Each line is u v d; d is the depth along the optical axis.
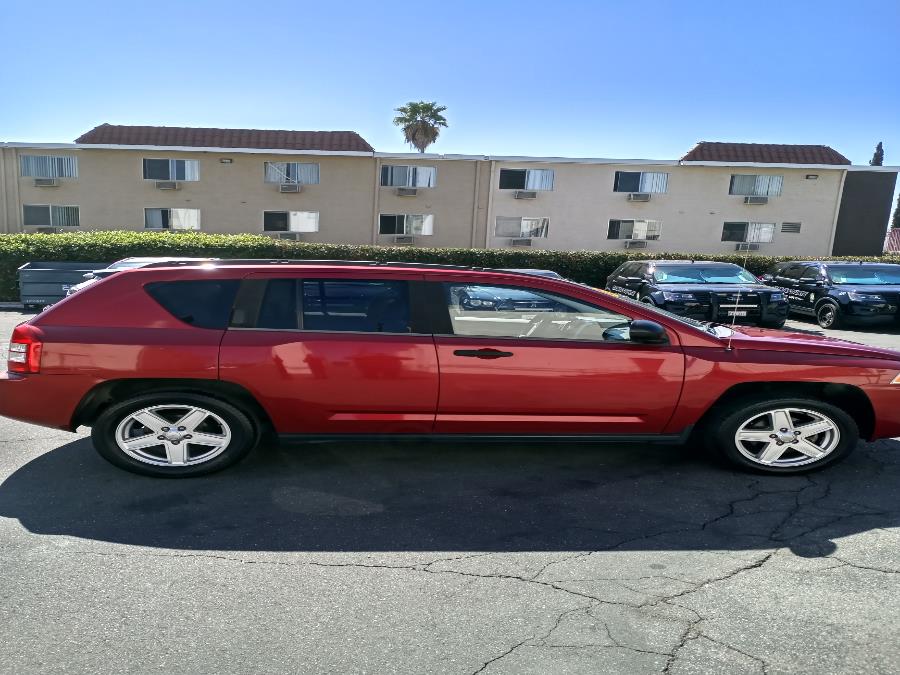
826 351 3.95
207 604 2.59
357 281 3.82
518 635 2.43
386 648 2.34
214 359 3.64
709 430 3.99
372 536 3.20
